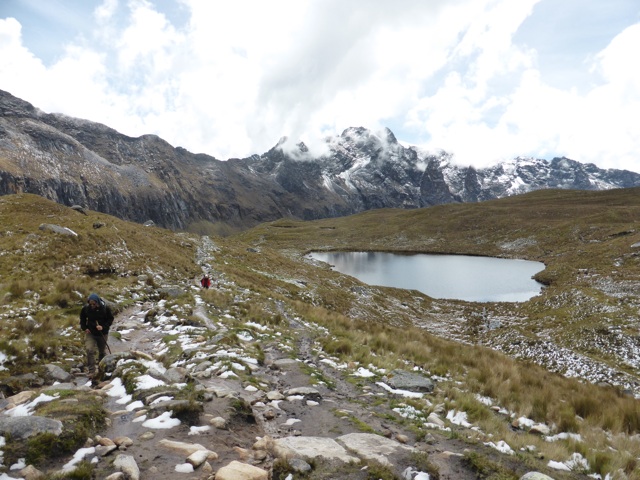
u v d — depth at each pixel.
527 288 72.06
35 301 17.20
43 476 4.79
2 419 5.72
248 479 5.07
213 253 64.12
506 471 5.93
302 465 5.47
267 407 8.80
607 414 10.60
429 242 151.88
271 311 26.36
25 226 32.31
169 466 5.45
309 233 194.00
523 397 11.27
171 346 13.87
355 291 61.44
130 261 32.38
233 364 11.67
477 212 177.12
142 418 6.98
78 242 31.23
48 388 8.80
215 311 22.11
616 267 65.19
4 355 10.60
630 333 30.70
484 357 17.64
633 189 182.25
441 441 7.42
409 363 15.41
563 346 31.36
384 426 8.09
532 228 137.00
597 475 6.68
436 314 55.50
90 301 11.21
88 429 6.21
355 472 5.46
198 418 7.09
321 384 11.28
